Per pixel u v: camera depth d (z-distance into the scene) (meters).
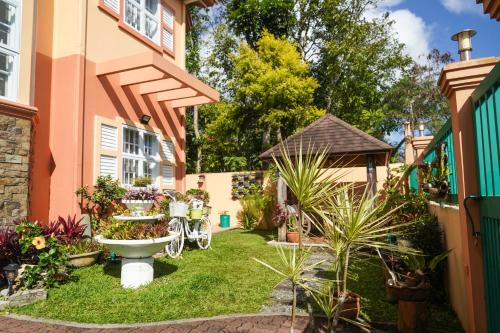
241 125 18.11
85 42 7.15
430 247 4.39
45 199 6.77
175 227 7.26
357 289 4.83
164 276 5.53
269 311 4.04
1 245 4.89
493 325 2.87
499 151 2.60
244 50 17.03
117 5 8.16
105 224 6.89
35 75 6.72
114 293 4.62
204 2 11.27
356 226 2.29
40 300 4.37
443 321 3.70
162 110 9.74
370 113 20.83
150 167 9.27
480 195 3.10
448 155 4.53
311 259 6.81
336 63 20.62
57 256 5.02
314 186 2.41
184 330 3.50
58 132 6.95
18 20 6.08
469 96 3.30
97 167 7.29
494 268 2.80
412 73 28.33
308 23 21.16
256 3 19.16
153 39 9.65
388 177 10.37
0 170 5.43
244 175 14.02
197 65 21.67
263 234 11.15
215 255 7.29
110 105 7.77
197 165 20.33
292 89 15.88
